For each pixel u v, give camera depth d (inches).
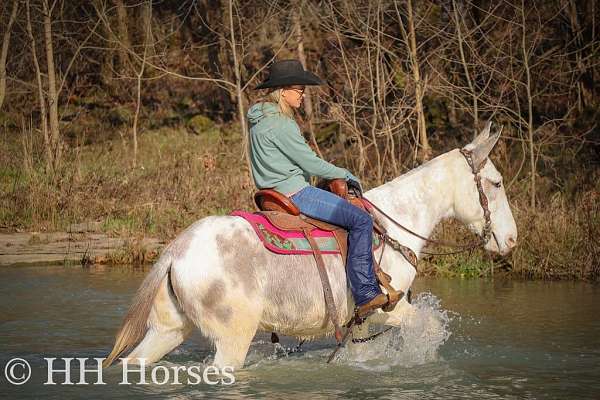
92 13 1124.5
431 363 313.3
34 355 315.6
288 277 276.8
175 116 1082.1
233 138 968.3
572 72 805.2
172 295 272.1
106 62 1119.6
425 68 802.8
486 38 722.8
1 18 991.6
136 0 1132.5
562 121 802.8
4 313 392.8
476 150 327.0
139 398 259.8
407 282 308.0
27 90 1070.4
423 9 830.5
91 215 674.2
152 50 1087.0
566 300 445.1
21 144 851.4
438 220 323.9
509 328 377.1
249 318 270.8
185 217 643.5
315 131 874.8
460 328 376.8
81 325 369.7
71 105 1114.7
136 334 272.1
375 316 304.7
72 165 773.3
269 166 286.0
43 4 870.4
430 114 849.5
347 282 285.9
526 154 764.0
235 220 277.4
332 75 916.6
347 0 764.6
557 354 330.3
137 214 667.4
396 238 310.0
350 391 273.3
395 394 271.3
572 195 682.8
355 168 717.9
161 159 863.7
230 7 790.5
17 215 661.3
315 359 315.3
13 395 262.7
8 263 529.7
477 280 512.7
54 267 533.0
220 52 1042.1
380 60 761.0
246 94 982.4
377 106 757.9
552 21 825.5
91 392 265.3
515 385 285.7
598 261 519.5
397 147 768.9
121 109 1085.8
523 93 812.6
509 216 332.8
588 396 273.6
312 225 284.4
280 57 965.8
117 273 512.4
